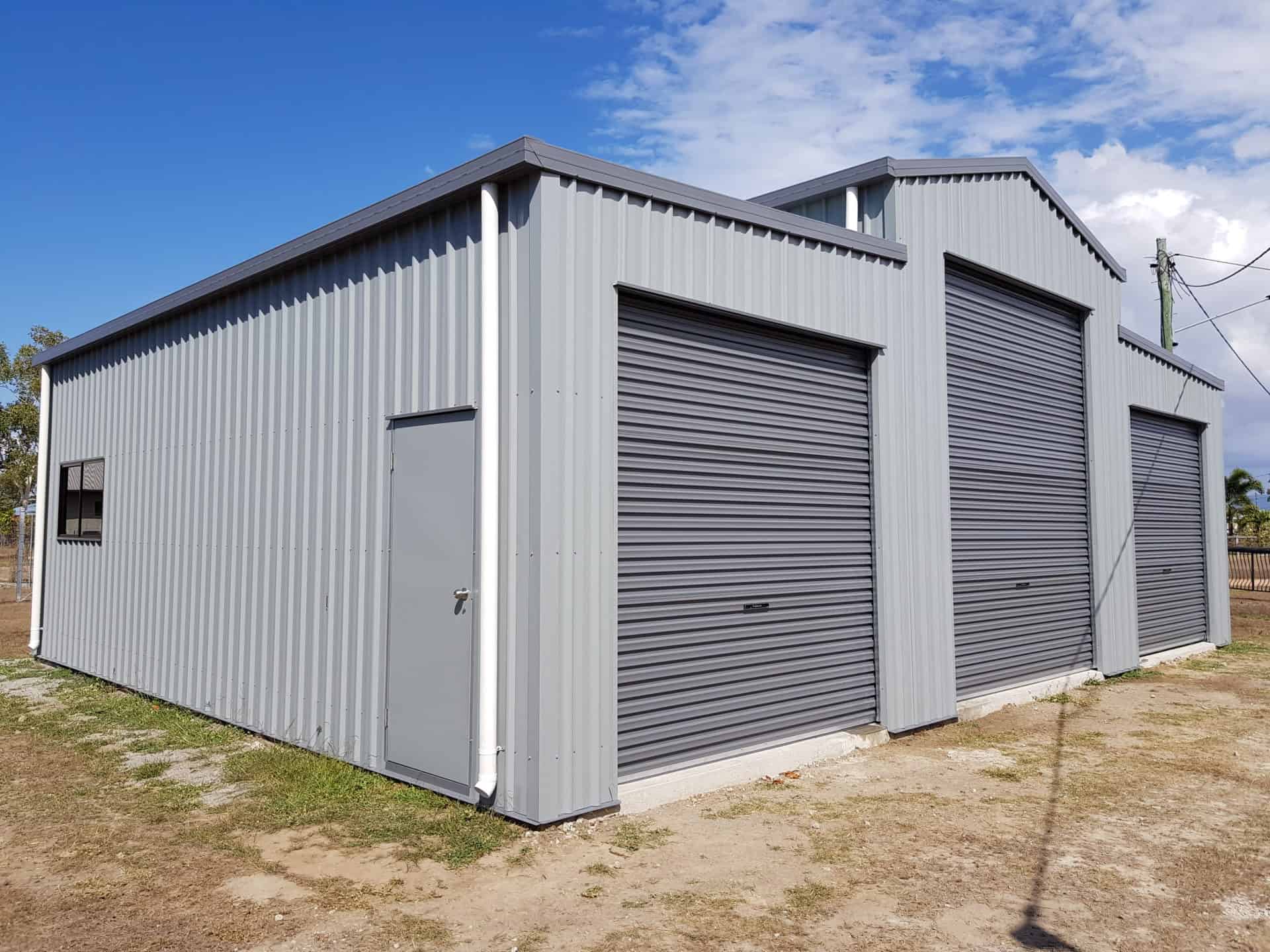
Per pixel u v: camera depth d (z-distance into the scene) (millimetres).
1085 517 11711
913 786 6727
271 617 7945
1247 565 29469
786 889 4754
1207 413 15492
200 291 9078
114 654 10516
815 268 7688
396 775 6465
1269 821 5973
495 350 5875
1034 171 10719
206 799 6164
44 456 12648
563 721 5605
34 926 4285
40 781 6613
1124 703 10070
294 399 7891
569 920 4355
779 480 7395
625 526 6215
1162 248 20328
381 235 7051
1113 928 4348
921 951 4094
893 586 8305
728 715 6875
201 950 4043
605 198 6062
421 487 6457
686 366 6695
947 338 9469
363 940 4141
